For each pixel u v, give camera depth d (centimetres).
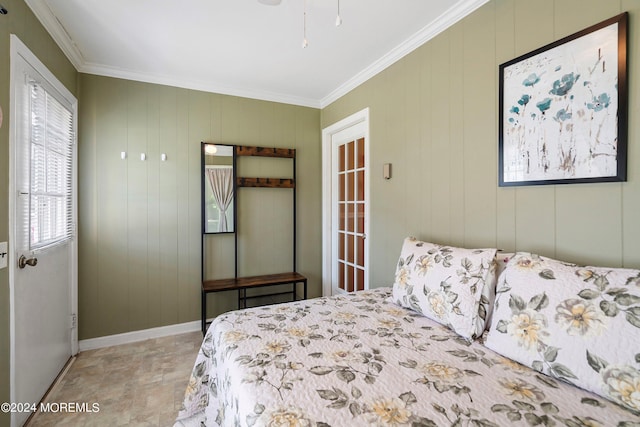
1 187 144
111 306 268
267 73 279
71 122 238
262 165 330
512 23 158
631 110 115
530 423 82
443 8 186
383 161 255
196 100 298
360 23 202
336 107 327
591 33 125
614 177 119
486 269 143
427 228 212
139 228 277
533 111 147
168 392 198
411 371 109
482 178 174
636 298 94
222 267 312
